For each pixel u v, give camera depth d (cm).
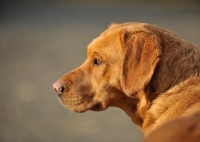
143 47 518
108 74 555
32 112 1313
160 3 3491
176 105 488
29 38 2348
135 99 541
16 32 2492
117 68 547
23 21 2811
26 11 3189
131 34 539
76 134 1141
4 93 1494
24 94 1477
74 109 581
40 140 1110
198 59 514
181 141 300
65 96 584
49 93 1477
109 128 1172
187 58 511
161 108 498
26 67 1812
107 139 1098
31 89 1523
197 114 346
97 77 565
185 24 2511
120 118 1247
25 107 1352
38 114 1298
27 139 1122
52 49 2114
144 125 522
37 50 2109
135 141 1077
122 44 538
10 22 2784
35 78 1655
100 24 2609
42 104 1375
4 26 2672
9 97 1451
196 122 319
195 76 500
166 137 308
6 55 2033
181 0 3544
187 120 324
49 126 1203
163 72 507
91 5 3469
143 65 508
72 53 2012
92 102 572
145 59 509
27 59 1947
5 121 1248
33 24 2712
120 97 556
